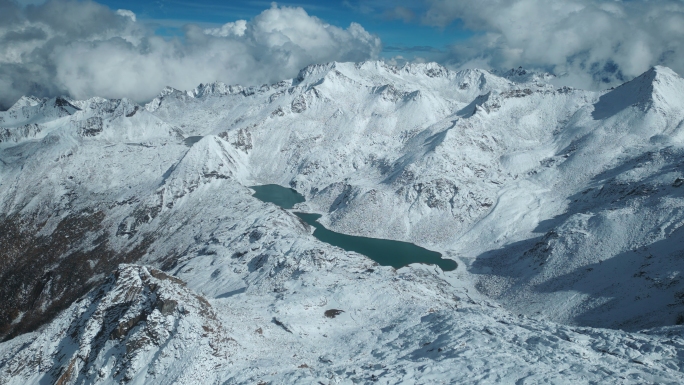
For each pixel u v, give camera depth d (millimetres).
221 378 50969
